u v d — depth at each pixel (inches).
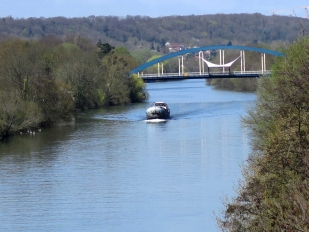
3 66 3016.7
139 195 1524.4
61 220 1347.2
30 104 2783.0
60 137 2568.9
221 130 2652.6
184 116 3299.7
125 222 1318.9
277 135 909.2
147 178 1705.2
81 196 1530.5
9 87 2920.8
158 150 2166.6
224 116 3225.9
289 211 763.4
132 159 2000.5
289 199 818.8
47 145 2346.2
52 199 1509.6
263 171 892.0
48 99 2999.5
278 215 807.1
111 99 4192.9
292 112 908.0
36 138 2556.6
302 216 743.1
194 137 2463.1
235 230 864.3
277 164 877.2
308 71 895.1
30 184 1670.8
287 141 880.9
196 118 3186.5
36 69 3061.0
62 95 3117.6
